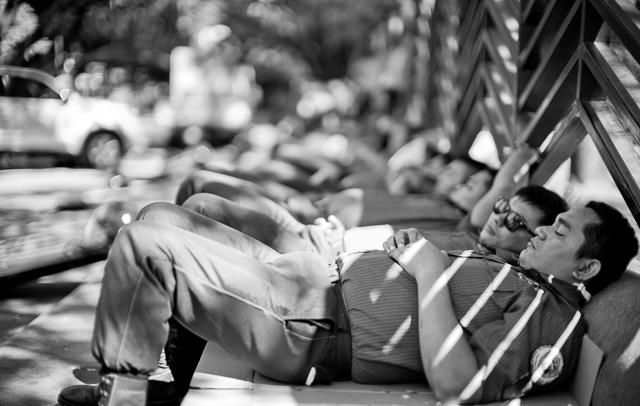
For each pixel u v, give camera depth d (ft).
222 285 7.29
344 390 7.63
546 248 8.19
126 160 34.32
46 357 10.82
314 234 10.52
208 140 43.57
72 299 13.67
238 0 56.75
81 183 25.91
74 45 30.19
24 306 13.53
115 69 41.78
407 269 7.88
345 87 57.16
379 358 7.61
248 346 7.49
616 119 9.74
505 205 9.85
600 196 13.20
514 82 13.32
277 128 54.39
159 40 47.37
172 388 8.63
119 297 6.96
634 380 6.75
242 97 55.67
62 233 13.34
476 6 16.56
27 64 30.83
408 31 30.04
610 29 9.36
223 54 56.13
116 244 7.06
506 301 7.75
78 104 33.24
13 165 31.76
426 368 7.29
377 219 13.58
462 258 8.22
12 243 12.66
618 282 8.15
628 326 7.29
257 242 8.79
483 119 16.35
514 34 13.73
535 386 7.54
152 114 44.27
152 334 7.02
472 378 7.20
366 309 7.73
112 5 30.30
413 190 17.06
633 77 9.49
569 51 11.23
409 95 29.58
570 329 7.73
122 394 6.97
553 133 11.62
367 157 28.96
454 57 20.08
